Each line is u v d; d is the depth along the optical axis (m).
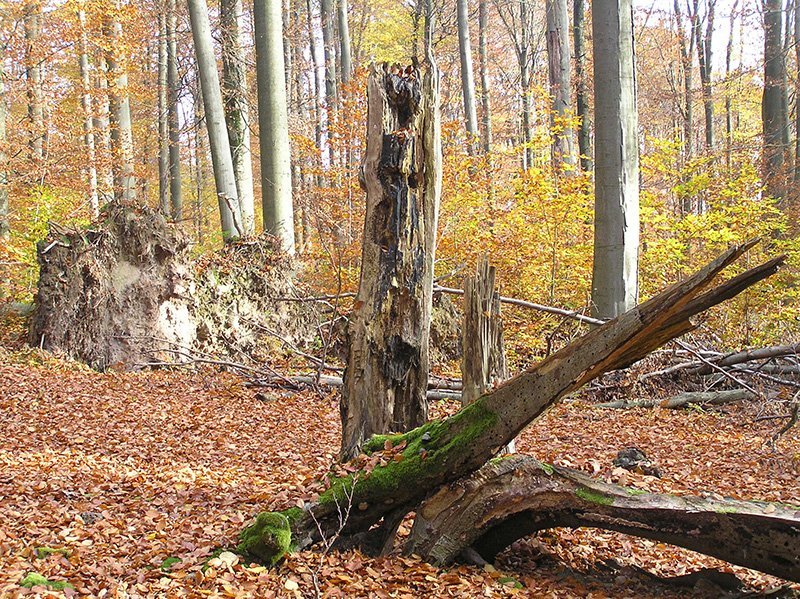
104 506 5.98
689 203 20.42
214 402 11.09
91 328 13.50
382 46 39.19
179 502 6.14
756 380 11.02
